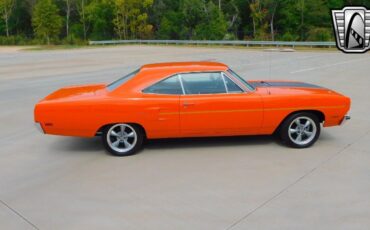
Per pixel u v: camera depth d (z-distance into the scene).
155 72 5.99
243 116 5.95
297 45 37.78
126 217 4.00
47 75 17.64
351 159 5.57
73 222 3.94
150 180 4.96
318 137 6.31
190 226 3.79
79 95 6.09
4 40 64.75
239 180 4.88
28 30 79.25
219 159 5.69
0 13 77.12
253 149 6.11
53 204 4.36
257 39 55.44
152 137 6.01
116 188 4.74
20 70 20.23
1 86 14.03
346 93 11.04
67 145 6.64
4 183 4.99
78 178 5.10
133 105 5.79
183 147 6.29
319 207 4.11
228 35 59.47
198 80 5.99
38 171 5.40
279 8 61.25
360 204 4.16
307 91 6.23
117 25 70.69
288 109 6.00
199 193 4.53
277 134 6.77
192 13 63.03
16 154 6.19
